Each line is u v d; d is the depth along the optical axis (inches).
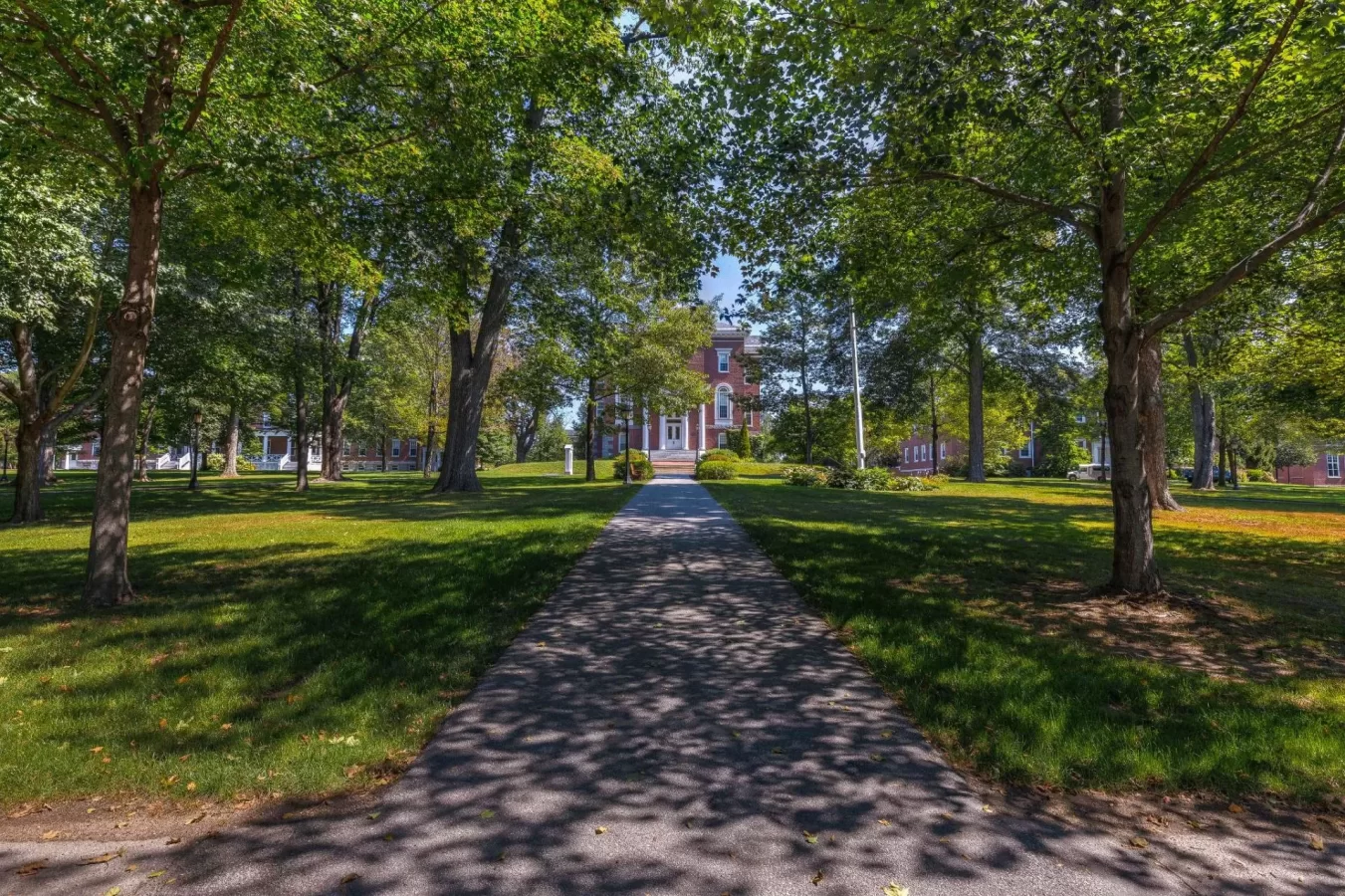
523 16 316.2
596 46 368.5
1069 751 154.3
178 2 245.8
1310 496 1109.7
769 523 536.4
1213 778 145.3
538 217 506.9
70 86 283.1
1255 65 251.4
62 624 255.6
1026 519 627.5
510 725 169.8
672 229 387.9
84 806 135.3
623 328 1149.1
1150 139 261.3
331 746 156.4
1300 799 139.1
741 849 117.9
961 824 126.9
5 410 1448.1
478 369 925.8
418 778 143.4
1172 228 383.6
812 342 1568.7
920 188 367.9
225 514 676.7
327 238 398.9
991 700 183.0
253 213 312.0
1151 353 746.8
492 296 904.3
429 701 183.5
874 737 164.2
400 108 348.2
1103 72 255.6
